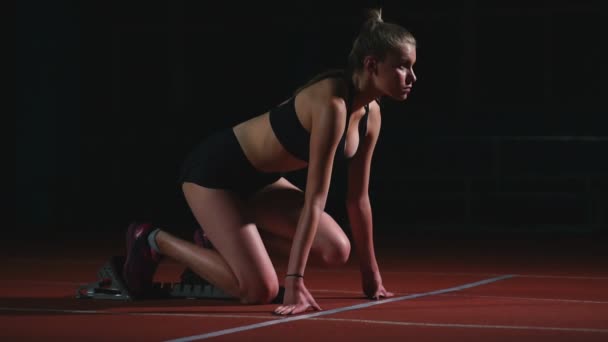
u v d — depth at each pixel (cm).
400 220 1413
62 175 1341
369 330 369
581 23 1484
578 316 412
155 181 1428
